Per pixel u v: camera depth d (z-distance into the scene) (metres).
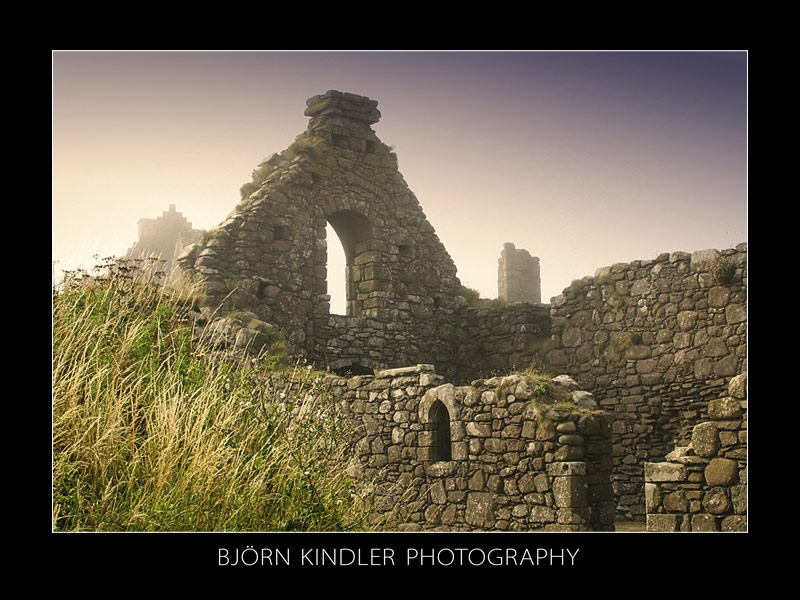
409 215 21.42
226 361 9.80
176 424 6.80
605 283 17.95
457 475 11.78
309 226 19.39
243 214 18.47
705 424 8.32
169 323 9.78
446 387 12.12
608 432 10.98
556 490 10.60
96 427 6.48
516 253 32.50
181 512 6.16
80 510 5.90
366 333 19.67
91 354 7.39
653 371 16.97
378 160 21.22
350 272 21.02
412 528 12.02
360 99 21.06
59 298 8.45
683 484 8.34
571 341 18.38
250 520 6.68
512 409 11.30
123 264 11.28
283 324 18.34
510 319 19.81
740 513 7.93
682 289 16.80
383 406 12.93
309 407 9.42
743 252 16.09
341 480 8.75
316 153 19.86
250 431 7.75
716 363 16.14
